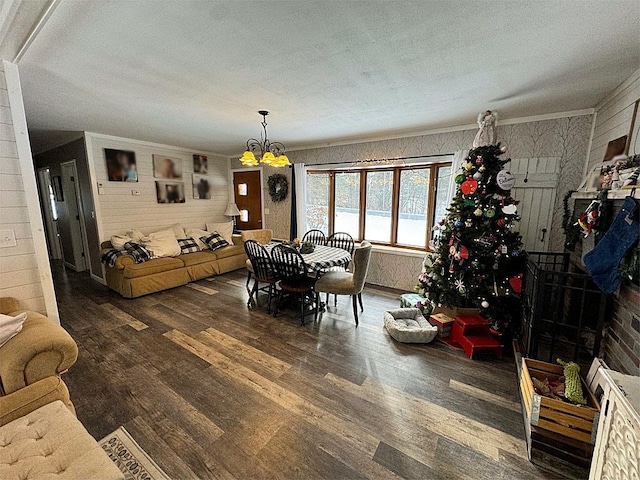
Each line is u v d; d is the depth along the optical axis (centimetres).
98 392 204
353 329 305
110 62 189
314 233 484
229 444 163
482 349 249
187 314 338
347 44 166
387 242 459
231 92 243
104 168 422
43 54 179
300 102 268
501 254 261
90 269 470
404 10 135
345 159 460
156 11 136
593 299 217
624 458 94
